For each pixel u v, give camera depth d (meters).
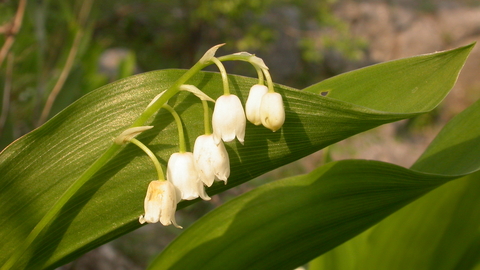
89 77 0.30
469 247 0.15
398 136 0.80
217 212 0.13
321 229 0.13
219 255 0.13
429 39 0.92
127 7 0.70
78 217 0.12
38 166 0.11
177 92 0.12
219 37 0.74
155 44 0.73
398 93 0.13
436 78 0.13
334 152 0.66
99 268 0.30
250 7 0.66
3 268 0.11
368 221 0.13
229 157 0.12
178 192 0.12
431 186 0.12
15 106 0.27
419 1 0.97
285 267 0.13
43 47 0.27
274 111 0.11
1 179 0.11
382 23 0.93
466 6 0.96
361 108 0.11
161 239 0.35
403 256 0.16
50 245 0.12
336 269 0.16
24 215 0.12
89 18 0.30
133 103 0.12
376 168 0.12
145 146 0.11
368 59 0.90
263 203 0.13
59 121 0.11
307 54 0.72
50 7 0.35
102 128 0.12
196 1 0.70
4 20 0.26
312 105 0.11
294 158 0.12
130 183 0.12
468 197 0.15
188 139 0.12
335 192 0.12
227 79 0.11
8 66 0.21
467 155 0.13
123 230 0.12
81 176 0.11
